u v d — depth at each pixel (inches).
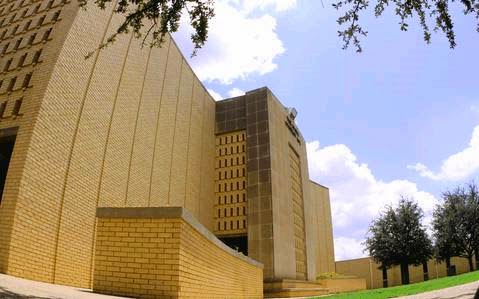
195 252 412.8
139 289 352.2
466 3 297.9
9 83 844.0
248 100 1863.9
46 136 749.9
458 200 1690.5
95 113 928.3
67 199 783.7
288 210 1777.8
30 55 871.1
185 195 1445.6
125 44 1120.8
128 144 1074.1
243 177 1754.4
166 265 355.3
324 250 2923.2
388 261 1688.0
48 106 767.7
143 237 368.5
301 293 1519.4
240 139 1834.4
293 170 2018.9
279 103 1963.6
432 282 832.9
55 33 882.8
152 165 1208.8
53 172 755.4
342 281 2105.1
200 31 322.3
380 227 1728.6
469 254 1622.8
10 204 653.3
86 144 876.0
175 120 1443.2
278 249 1565.0
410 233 1663.4
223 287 563.8
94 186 887.7
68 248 764.0
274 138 1792.6
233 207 1720.0
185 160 1489.9
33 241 672.4
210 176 1747.0
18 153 704.4
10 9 1033.5
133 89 1139.9
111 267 365.1
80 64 889.5
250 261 809.5
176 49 1526.8
